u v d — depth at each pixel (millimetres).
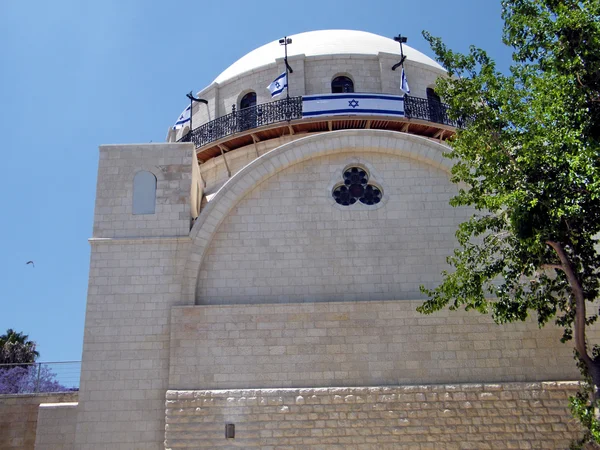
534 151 13273
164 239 17844
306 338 16797
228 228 18312
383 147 19203
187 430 15859
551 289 15023
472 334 16812
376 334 16828
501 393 16094
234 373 16484
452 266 17922
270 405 16062
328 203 18641
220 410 16016
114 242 17828
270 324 16922
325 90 25453
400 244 18172
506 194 13617
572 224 13453
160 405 16297
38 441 16094
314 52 26984
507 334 16797
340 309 17078
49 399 18906
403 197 18766
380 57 25859
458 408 15969
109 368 16609
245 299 17516
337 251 18062
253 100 26547
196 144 25891
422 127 24062
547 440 15680
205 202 22031
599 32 12734
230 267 17875
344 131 19312
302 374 16469
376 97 23828
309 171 19031
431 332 16844
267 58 27594
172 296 17328
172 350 16641
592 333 16844
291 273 17812
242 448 15742
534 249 13516
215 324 16906
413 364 16547
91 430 16047
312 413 15992
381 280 17750
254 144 24406
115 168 18812
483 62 15148
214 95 27109
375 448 15688
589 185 11922
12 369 20797
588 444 15344
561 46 13578
